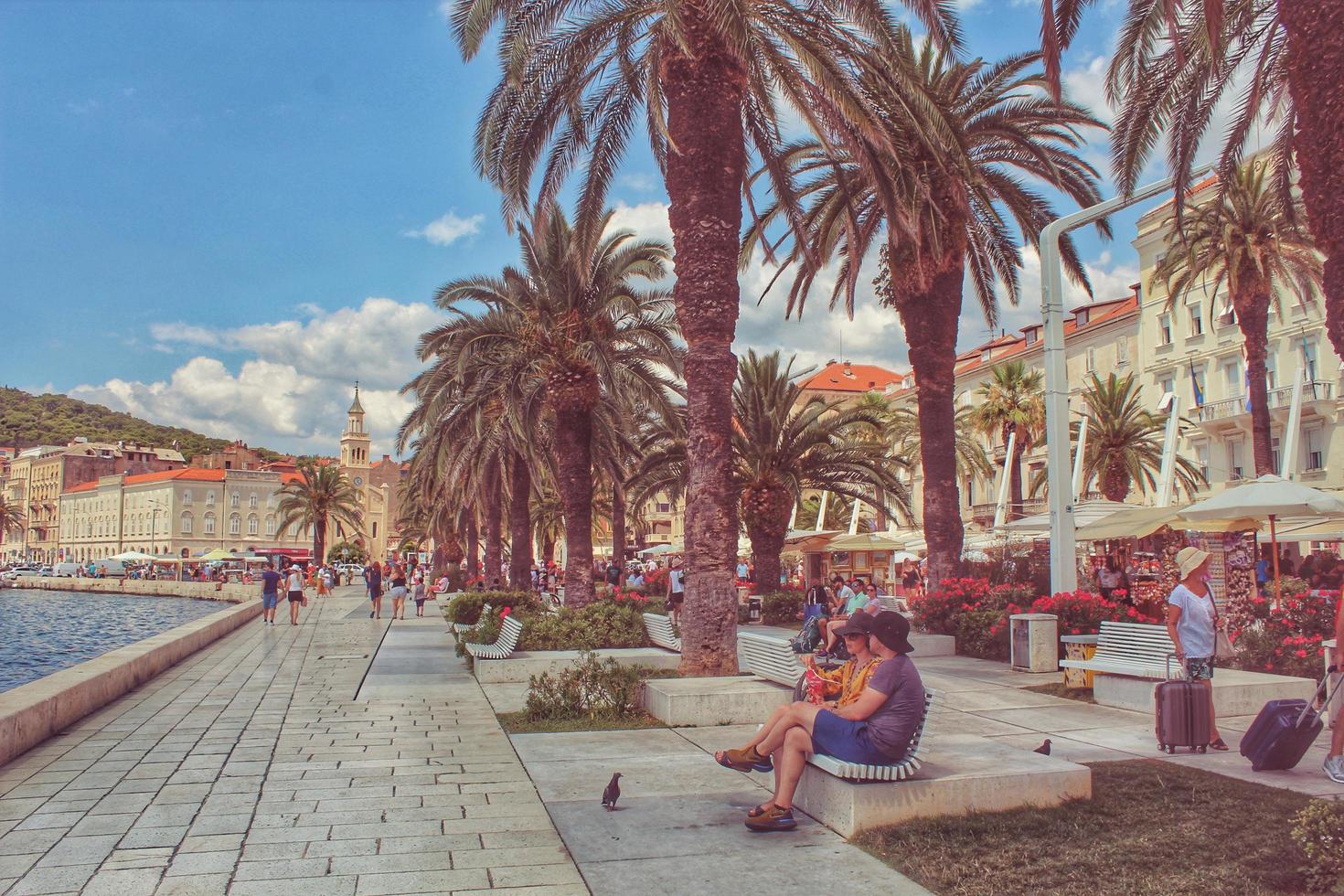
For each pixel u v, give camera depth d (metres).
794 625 25.38
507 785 6.89
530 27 13.01
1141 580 20.92
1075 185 19.56
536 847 5.34
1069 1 10.66
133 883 4.76
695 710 9.44
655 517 101.50
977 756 6.27
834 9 13.05
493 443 26.81
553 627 14.90
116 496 147.88
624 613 15.80
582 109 15.74
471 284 23.69
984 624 15.54
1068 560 14.57
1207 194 37.69
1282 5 5.57
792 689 9.68
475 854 5.21
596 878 4.79
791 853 5.13
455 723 9.80
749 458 27.64
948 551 18.52
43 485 170.75
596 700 10.09
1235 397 41.78
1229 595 18.08
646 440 29.58
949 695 11.23
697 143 11.96
